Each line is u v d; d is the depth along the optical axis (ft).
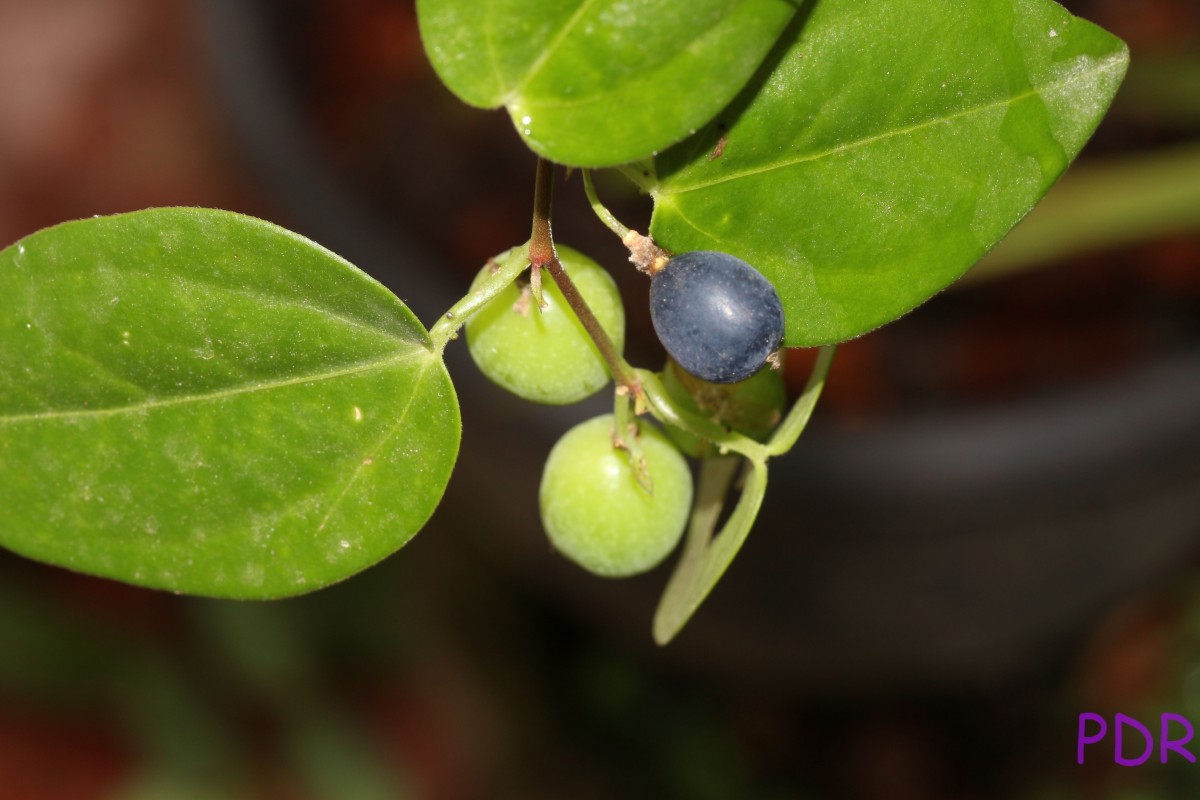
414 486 0.59
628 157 0.57
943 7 0.58
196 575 0.59
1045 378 1.09
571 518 0.64
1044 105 0.58
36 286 0.58
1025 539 0.98
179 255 0.58
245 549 0.59
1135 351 1.10
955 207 0.59
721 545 0.62
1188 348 1.02
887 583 1.02
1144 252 1.13
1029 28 0.58
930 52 0.58
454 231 1.17
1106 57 0.58
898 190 0.59
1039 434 0.93
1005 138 0.58
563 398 0.63
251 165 1.08
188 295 0.58
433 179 1.20
